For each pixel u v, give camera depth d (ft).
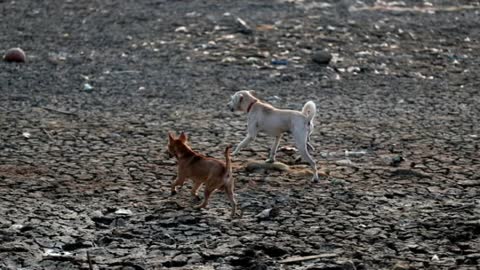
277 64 76.23
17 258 32.37
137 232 35.27
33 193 40.45
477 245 33.99
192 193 39.22
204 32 88.48
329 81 70.79
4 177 42.98
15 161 46.03
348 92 67.10
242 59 77.71
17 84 67.72
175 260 32.19
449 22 96.58
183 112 59.41
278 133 44.70
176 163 46.29
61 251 33.30
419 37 89.04
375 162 46.96
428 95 66.23
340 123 56.49
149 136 52.31
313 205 39.06
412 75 73.77
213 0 105.70
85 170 44.65
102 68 74.13
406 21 96.12
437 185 42.60
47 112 58.44
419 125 56.18
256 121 44.96
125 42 84.94
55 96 63.82
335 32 89.30
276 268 31.48
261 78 71.26
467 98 65.31
